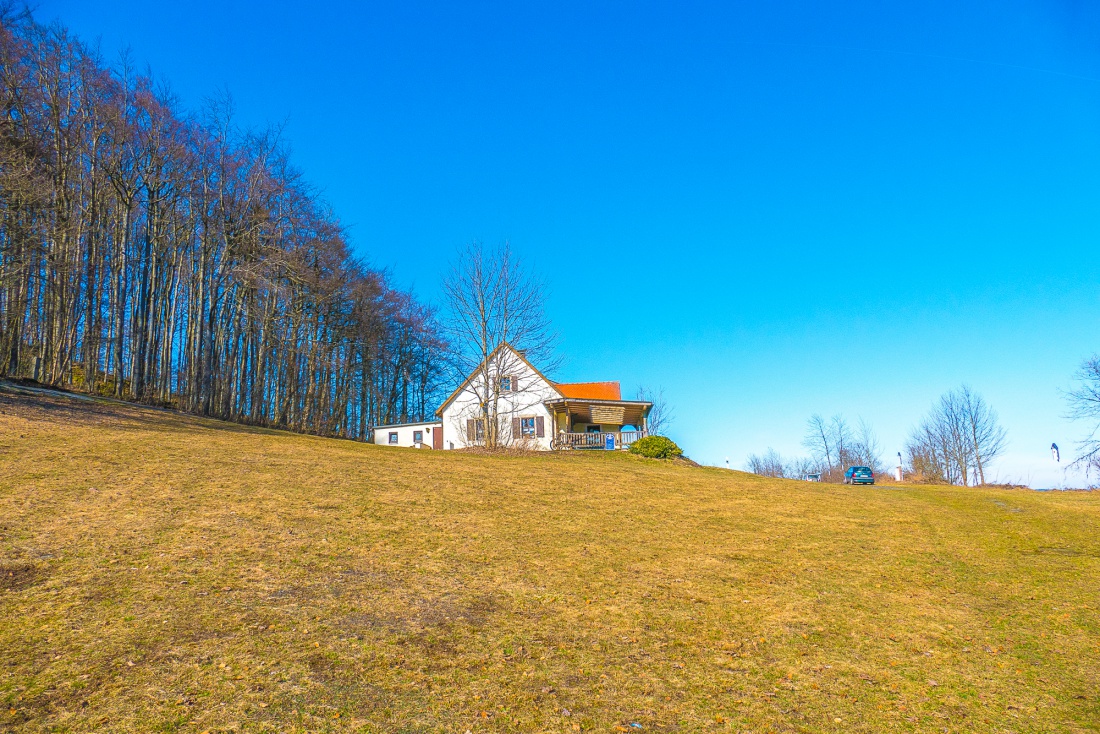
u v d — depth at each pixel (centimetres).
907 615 908
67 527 983
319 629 721
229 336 3797
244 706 555
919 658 764
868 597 977
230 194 3534
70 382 2933
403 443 4347
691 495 1802
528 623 795
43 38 2816
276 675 612
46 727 500
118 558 882
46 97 2841
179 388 3622
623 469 2359
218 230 3484
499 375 3294
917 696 666
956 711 636
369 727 542
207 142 3416
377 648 688
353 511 1257
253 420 3569
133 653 629
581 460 2703
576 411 3878
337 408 4856
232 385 3553
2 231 2545
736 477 2420
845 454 6581
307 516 1186
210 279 3519
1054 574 1142
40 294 3097
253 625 715
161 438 1873
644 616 847
